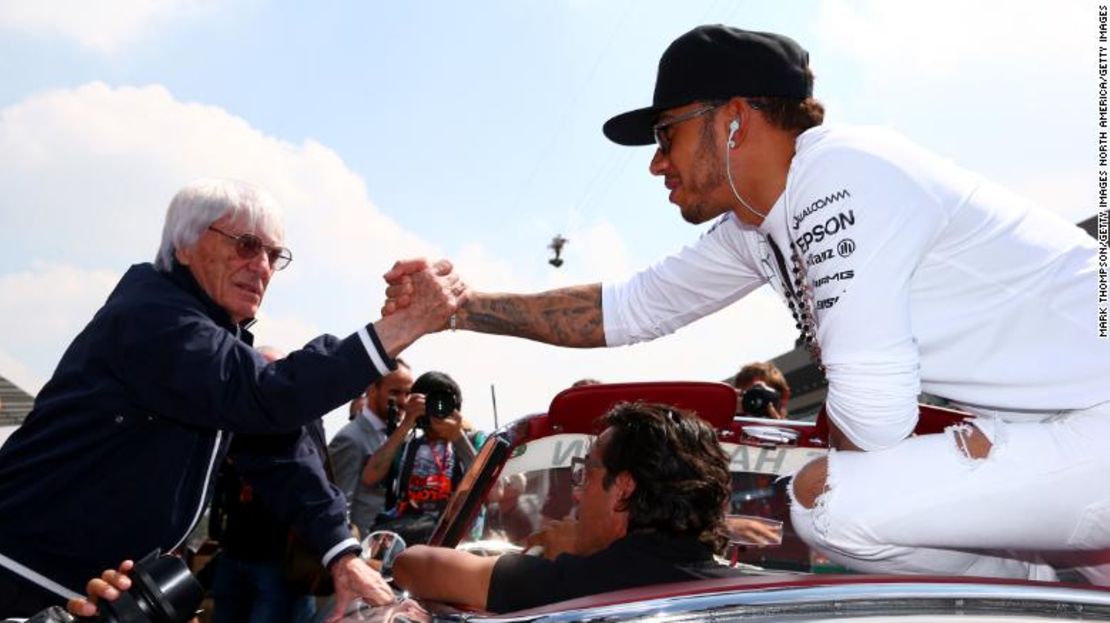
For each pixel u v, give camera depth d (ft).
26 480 7.70
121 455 7.67
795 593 5.02
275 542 15.11
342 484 19.53
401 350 7.56
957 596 5.06
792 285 7.66
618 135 8.05
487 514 8.84
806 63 7.37
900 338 6.49
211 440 8.06
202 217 7.98
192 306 7.72
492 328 9.45
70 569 7.73
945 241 6.67
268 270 8.23
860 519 6.66
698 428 6.59
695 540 6.30
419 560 6.79
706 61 7.18
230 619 15.47
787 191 6.97
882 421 6.52
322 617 8.80
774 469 9.21
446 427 17.28
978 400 6.88
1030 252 6.75
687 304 9.39
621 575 6.04
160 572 6.09
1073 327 6.70
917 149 6.86
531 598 6.15
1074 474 6.47
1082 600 5.17
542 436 8.99
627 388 8.70
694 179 7.45
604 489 6.61
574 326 9.46
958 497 6.50
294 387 7.25
